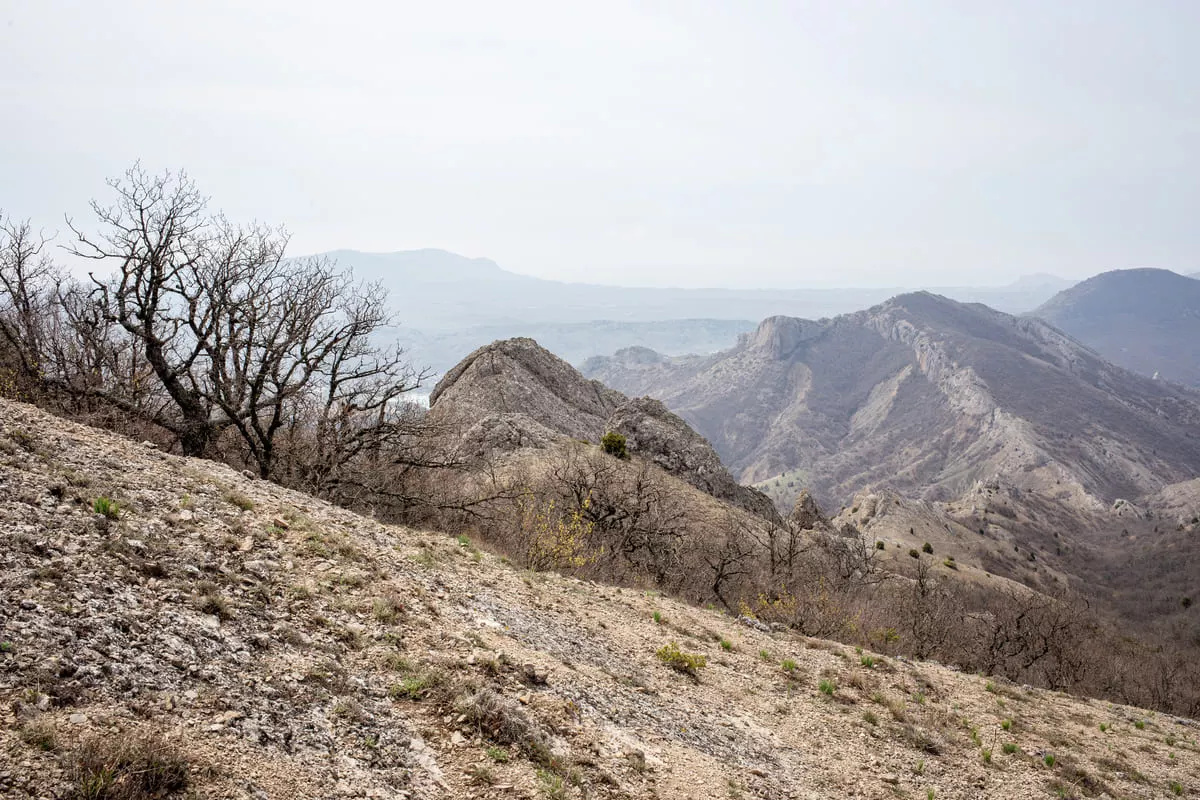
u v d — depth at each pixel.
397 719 7.62
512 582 14.77
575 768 8.05
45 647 6.11
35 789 4.75
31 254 20.56
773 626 20.06
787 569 35.00
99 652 6.40
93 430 12.59
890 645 28.23
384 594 10.33
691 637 16.20
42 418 11.91
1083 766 14.61
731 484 52.94
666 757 9.52
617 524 31.70
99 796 4.95
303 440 21.75
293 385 19.48
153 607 7.47
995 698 18.05
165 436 20.44
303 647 8.12
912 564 75.56
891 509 148.25
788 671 15.88
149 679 6.39
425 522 22.55
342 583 10.17
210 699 6.51
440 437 33.31
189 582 8.31
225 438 21.20
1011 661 35.94
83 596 7.05
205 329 18.48
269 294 19.30
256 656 7.55
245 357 18.84
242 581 8.92
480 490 30.22
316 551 10.88
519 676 9.66
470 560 15.15
